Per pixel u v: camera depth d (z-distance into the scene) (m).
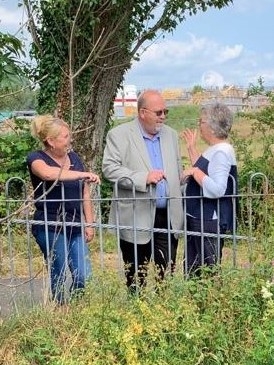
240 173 10.11
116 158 5.20
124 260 5.41
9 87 4.17
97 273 4.88
